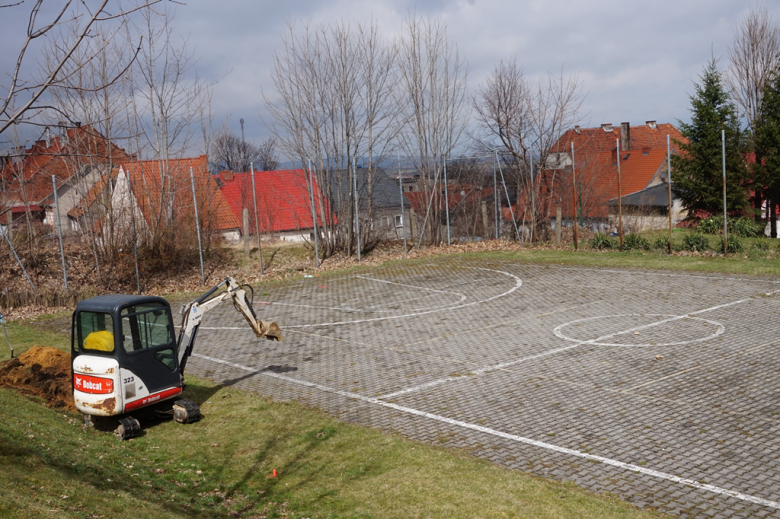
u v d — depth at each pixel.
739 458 9.07
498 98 32.47
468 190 34.81
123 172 28.30
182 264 28.31
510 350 15.20
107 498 7.61
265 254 30.66
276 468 9.53
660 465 8.98
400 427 10.96
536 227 32.44
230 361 15.76
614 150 52.94
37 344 17.84
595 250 28.75
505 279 24.22
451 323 18.23
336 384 13.54
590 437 10.09
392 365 14.66
